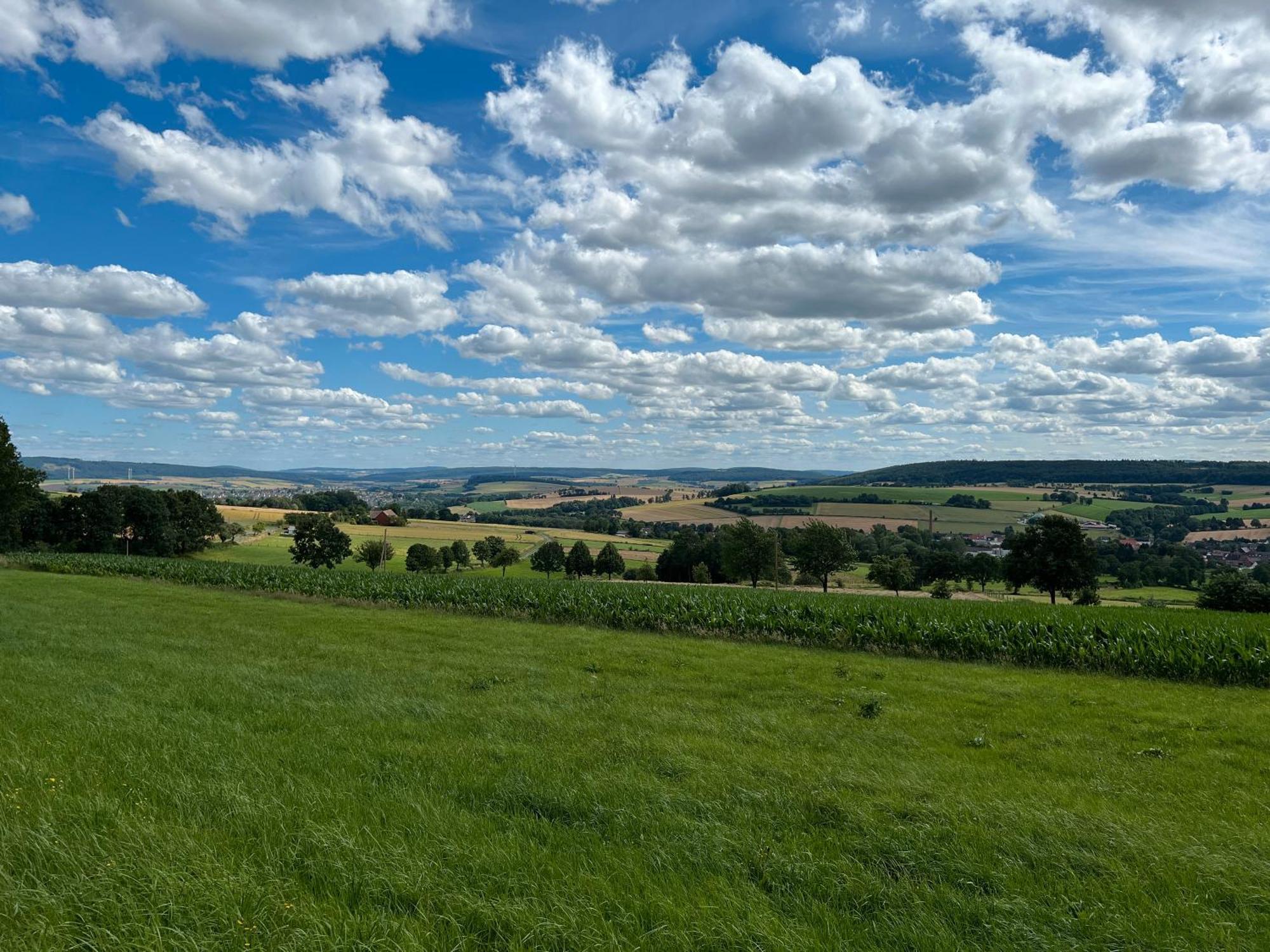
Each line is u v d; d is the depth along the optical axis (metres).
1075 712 13.30
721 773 8.53
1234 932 5.24
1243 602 51.47
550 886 5.38
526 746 9.50
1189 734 11.56
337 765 8.20
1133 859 6.45
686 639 23.42
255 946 4.43
